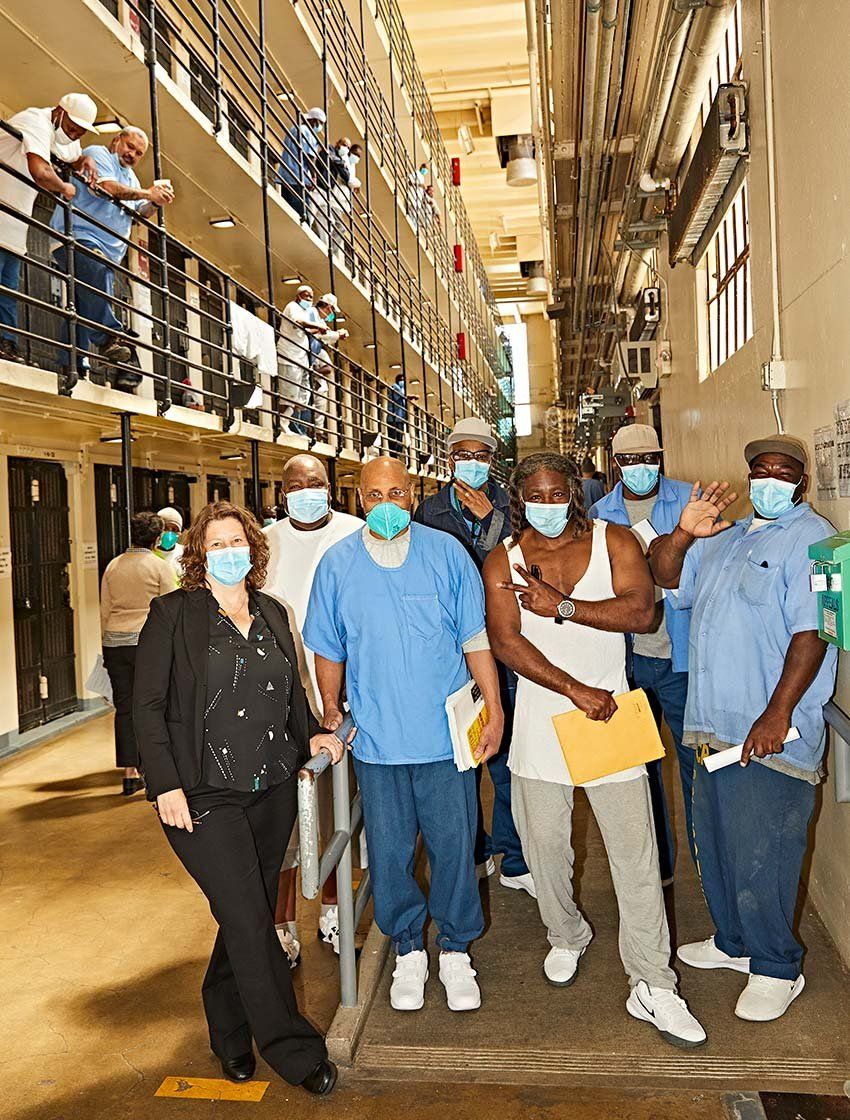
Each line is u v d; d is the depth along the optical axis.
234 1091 2.32
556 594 2.49
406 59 12.59
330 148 9.15
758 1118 2.09
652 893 2.50
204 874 2.20
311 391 7.59
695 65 4.51
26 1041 2.61
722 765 2.43
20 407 4.57
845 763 2.50
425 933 2.85
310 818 2.20
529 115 15.98
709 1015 2.54
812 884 3.25
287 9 7.72
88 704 7.49
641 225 6.64
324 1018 2.67
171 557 6.12
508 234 24.33
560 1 4.99
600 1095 2.22
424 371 14.21
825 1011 2.54
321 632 2.67
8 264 4.13
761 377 3.65
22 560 6.65
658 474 3.48
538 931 3.10
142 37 5.40
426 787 2.63
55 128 4.08
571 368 19.31
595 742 2.47
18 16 4.64
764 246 3.62
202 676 2.21
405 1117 2.18
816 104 2.82
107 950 3.21
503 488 3.58
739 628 2.55
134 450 8.09
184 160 6.47
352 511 15.98
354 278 10.30
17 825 4.63
